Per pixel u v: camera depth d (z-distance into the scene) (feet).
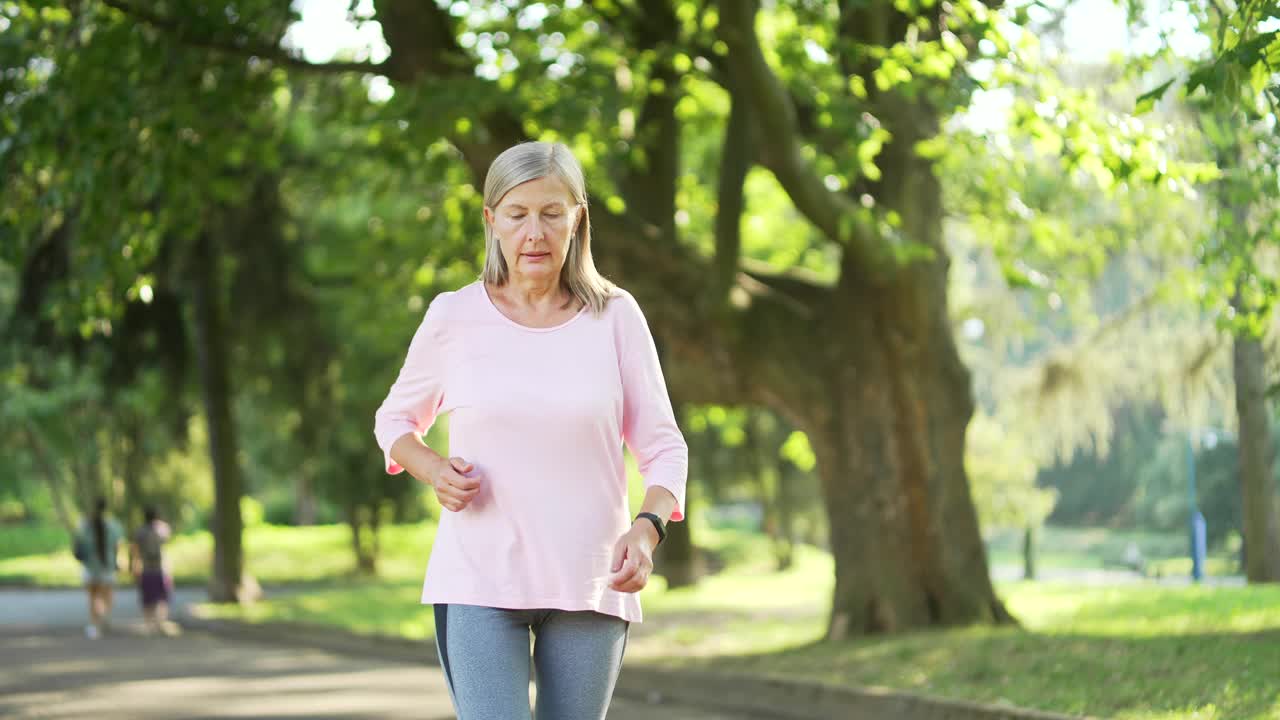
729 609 81.82
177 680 52.08
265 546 171.12
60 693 47.26
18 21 51.08
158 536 80.43
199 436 142.20
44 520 225.97
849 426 54.34
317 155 88.33
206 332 92.58
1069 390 80.59
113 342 84.23
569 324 12.11
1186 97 26.17
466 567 11.90
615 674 12.21
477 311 12.14
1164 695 32.68
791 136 45.78
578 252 12.31
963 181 59.57
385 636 65.21
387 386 127.13
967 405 54.95
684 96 57.41
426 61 49.75
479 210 69.97
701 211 83.92
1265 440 66.39
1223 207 41.16
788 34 51.08
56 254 73.15
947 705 35.91
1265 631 41.09
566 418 11.87
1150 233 69.62
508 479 11.88
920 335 54.08
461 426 12.03
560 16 52.16
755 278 57.62
